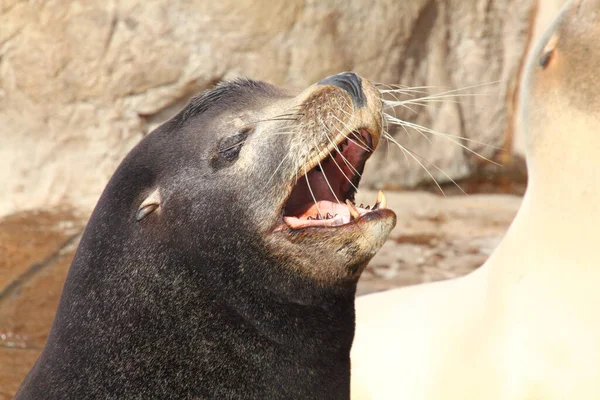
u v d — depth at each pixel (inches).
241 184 545.6
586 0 589.0
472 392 661.9
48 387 555.5
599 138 571.2
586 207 583.5
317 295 544.1
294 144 540.4
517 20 1707.7
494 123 1702.8
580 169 581.6
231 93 585.0
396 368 727.1
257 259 539.8
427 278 1152.2
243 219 542.6
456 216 1411.2
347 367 573.9
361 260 534.6
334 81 551.5
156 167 565.9
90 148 1492.4
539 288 618.5
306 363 553.6
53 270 1185.4
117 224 564.4
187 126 575.5
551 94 592.7
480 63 1692.9
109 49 1467.8
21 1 1423.5
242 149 551.8
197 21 1483.8
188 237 550.0
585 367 596.4
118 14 1461.6
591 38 573.9
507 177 1632.6
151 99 1503.4
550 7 1679.4
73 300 565.0
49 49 1448.1
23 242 1284.4
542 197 612.1
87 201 1465.3
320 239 526.9
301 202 565.6
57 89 1465.3
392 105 594.9
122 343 550.3
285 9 1502.2
